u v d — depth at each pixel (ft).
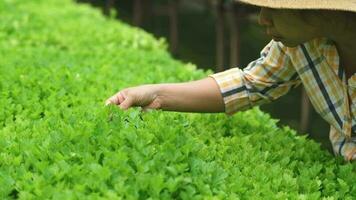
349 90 12.92
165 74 19.70
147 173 10.09
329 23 11.69
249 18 40.60
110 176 9.99
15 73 17.62
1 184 9.99
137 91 13.91
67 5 33.76
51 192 9.53
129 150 10.97
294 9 11.44
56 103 14.88
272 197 10.59
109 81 17.83
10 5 31.73
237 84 14.24
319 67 13.20
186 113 15.28
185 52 48.14
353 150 13.70
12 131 12.93
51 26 27.76
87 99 15.39
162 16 58.08
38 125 12.97
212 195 10.16
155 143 11.74
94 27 27.76
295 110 35.32
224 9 40.50
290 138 14.71
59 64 19.76
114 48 24.17
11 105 14.26
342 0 11.10
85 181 9.92
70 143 11.39
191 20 58.23
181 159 10.77
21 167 10.56
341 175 12.19
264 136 14.51
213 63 45.09
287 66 13.94
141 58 22.45
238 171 11.48
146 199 9.67
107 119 13.07
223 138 13.83
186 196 9.69
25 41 24.89
